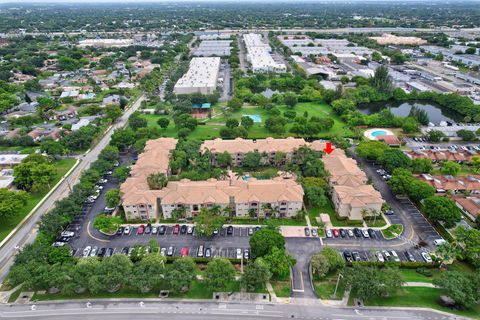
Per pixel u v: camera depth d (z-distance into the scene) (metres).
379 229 133.25
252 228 134.75
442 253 111.44
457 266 115.19
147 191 141.88
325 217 136.88
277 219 140.00
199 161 168.50
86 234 132.50
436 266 114.88
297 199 137.12
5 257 121.19
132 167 165.62
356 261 116.00
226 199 137.38
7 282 108.94
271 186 140.62
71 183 168.62
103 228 128.25
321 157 171.38
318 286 107.69
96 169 167.12
